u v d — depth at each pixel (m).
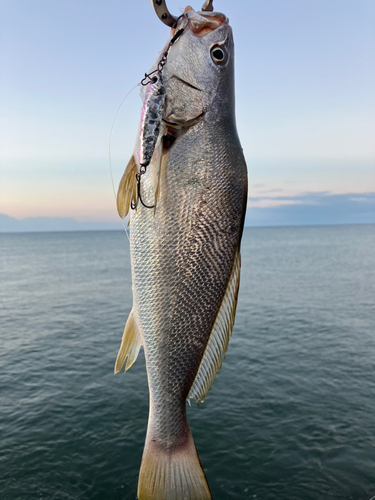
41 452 0.90
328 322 2.22
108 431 0.99
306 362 1.51
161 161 0.24
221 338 0.26
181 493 0.26
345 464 0.84
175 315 0.25
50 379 1.38
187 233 0.24
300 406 1.12
